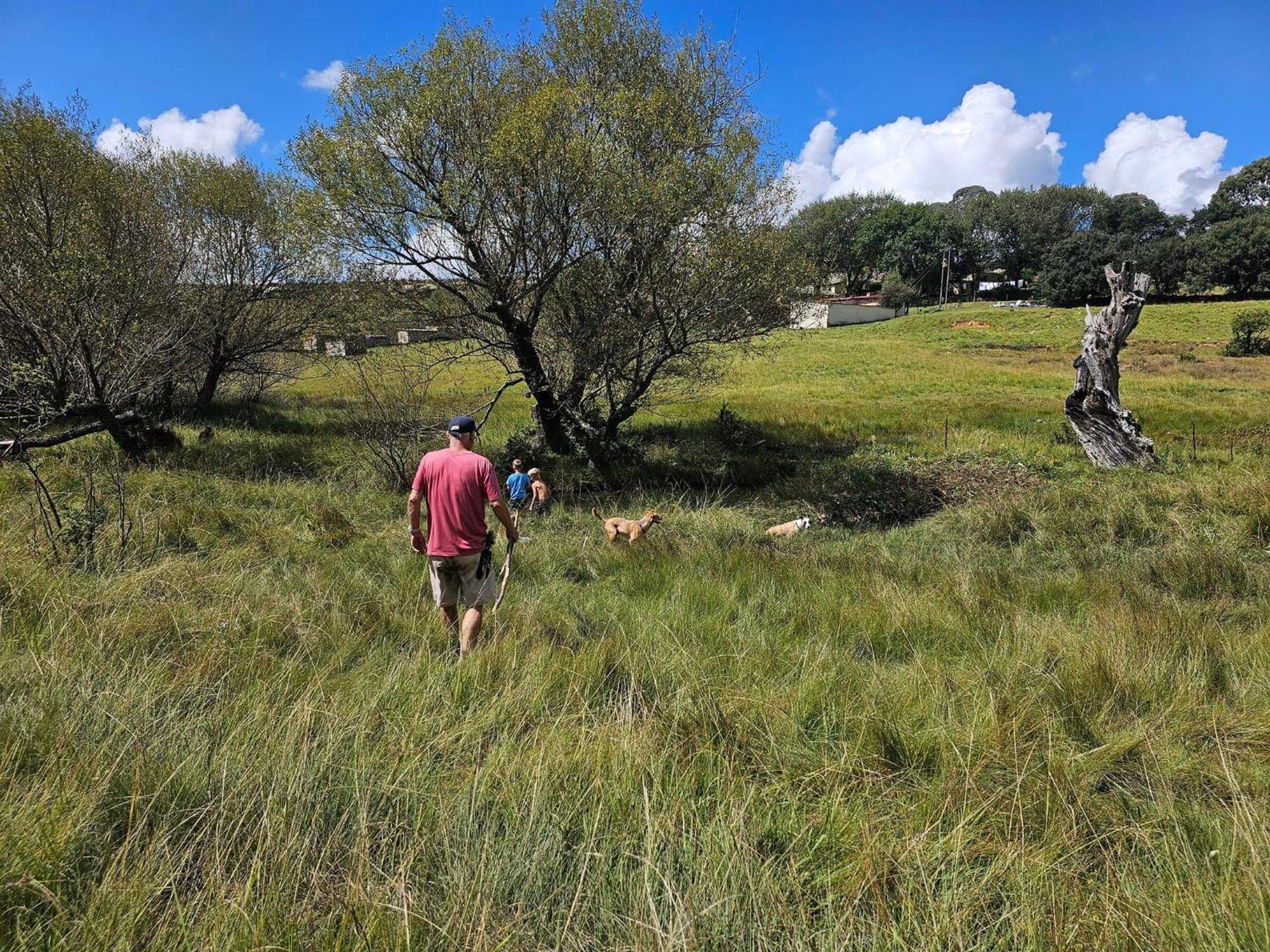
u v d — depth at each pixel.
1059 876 2.35
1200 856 2.45
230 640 4.02
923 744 3.12
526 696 3.38
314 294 16.38
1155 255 77.62
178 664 3.64
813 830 2.54
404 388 11.02
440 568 4.47
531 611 4.90
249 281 16.52
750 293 10.66
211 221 15.70
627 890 2.22
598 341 11.02
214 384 17.20
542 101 9.08
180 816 2.41
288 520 8.03
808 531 8.84
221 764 2.64
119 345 10.84
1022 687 3.72
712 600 5.48
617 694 3.61
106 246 11.41
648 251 10.23
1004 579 6.33
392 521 8.45
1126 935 2.06
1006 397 23.23
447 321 11.41
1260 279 74.50
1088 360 11.98
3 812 2.27
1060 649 4.23
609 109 9.76
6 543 5.52
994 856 2.45
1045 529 8.40
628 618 5.04
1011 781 2.89
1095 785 2.91
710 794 2.72
